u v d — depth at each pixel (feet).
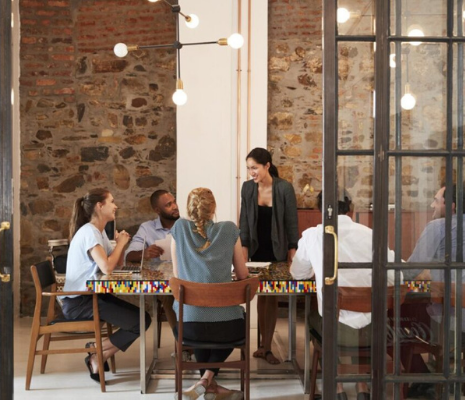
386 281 11.47
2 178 11.44
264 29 21.95
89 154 22.90
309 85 22.91
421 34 11.45
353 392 11.53
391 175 11.48
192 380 16.05
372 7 11.38
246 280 12.80
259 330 18.19
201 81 21.75
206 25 21.70
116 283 14.19
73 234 16.37
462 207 11.57
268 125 22.94
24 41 22.62
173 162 23.09
